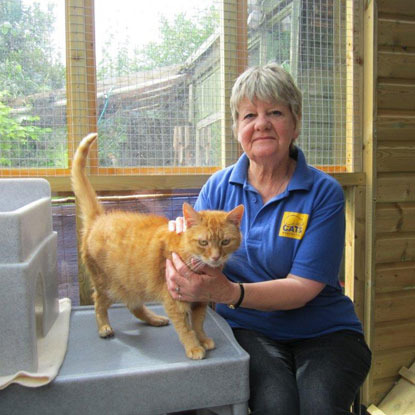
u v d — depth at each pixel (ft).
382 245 8.54
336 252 5.54
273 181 6.09
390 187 8.43
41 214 5.07
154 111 7.24
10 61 6.56
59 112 6.82
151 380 4.18
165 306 4.92
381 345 8.80
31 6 6.53
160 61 7.17
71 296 7.15
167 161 7.39
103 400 4.09
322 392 4.62
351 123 8.16
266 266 5.73
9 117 6.62
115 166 7.14
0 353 3.98
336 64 8.09
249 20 7.47
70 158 6.86
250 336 5.61
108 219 5.69
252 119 5.82
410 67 8.27
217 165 7.66
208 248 5.00
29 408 3.97
